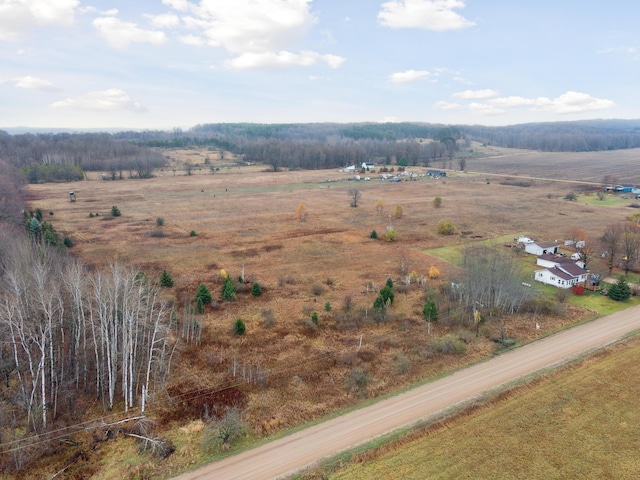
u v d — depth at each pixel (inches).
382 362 1803.6
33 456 1251.2
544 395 1551.4
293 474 1199.6
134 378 1617.9
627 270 2790.4
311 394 1587.1
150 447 1300.4
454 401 1529.3
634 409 1475.1
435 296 2412.6
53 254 2551.7
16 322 1512.1
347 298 2394.2
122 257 3198.8
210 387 1633.9
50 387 1539.1
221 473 1208.2
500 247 3513.8
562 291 2449.6
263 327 2130.9
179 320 2190.0
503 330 2059.5
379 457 1261.1
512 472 1204.5
